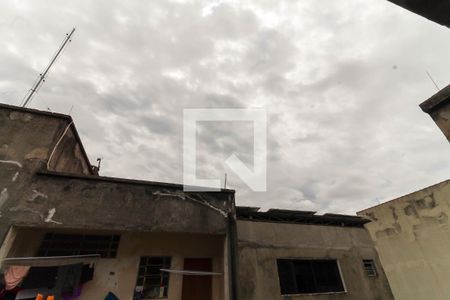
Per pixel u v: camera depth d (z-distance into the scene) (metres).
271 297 7.23
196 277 7.94
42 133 6.44
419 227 10.78
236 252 6.75
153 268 7.60
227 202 7.45
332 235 9.39
